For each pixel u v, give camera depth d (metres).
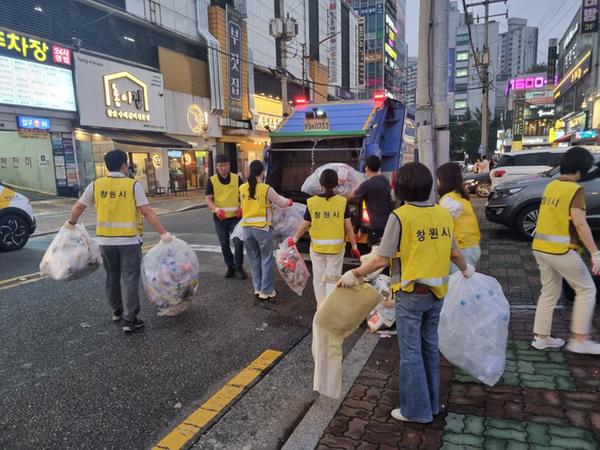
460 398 3.08
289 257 4.96
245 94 27.62
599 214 7.60
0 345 4.22
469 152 66.06
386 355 3.82
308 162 7.84
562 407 2.92
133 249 4.42
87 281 6.35
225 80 25.25
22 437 2.84
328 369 3.00
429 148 7.28
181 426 2.92
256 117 28.48
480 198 17.36
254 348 4.14
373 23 78.38
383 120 7.99
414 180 2.62
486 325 2.94
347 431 2.74
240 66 26.38
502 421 2.79
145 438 2.82
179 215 14.54
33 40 14.84
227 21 25.02
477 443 2.58
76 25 16.89
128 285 4.45
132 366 3.79
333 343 3.02
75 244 4.78
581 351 3.64
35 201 16.12
